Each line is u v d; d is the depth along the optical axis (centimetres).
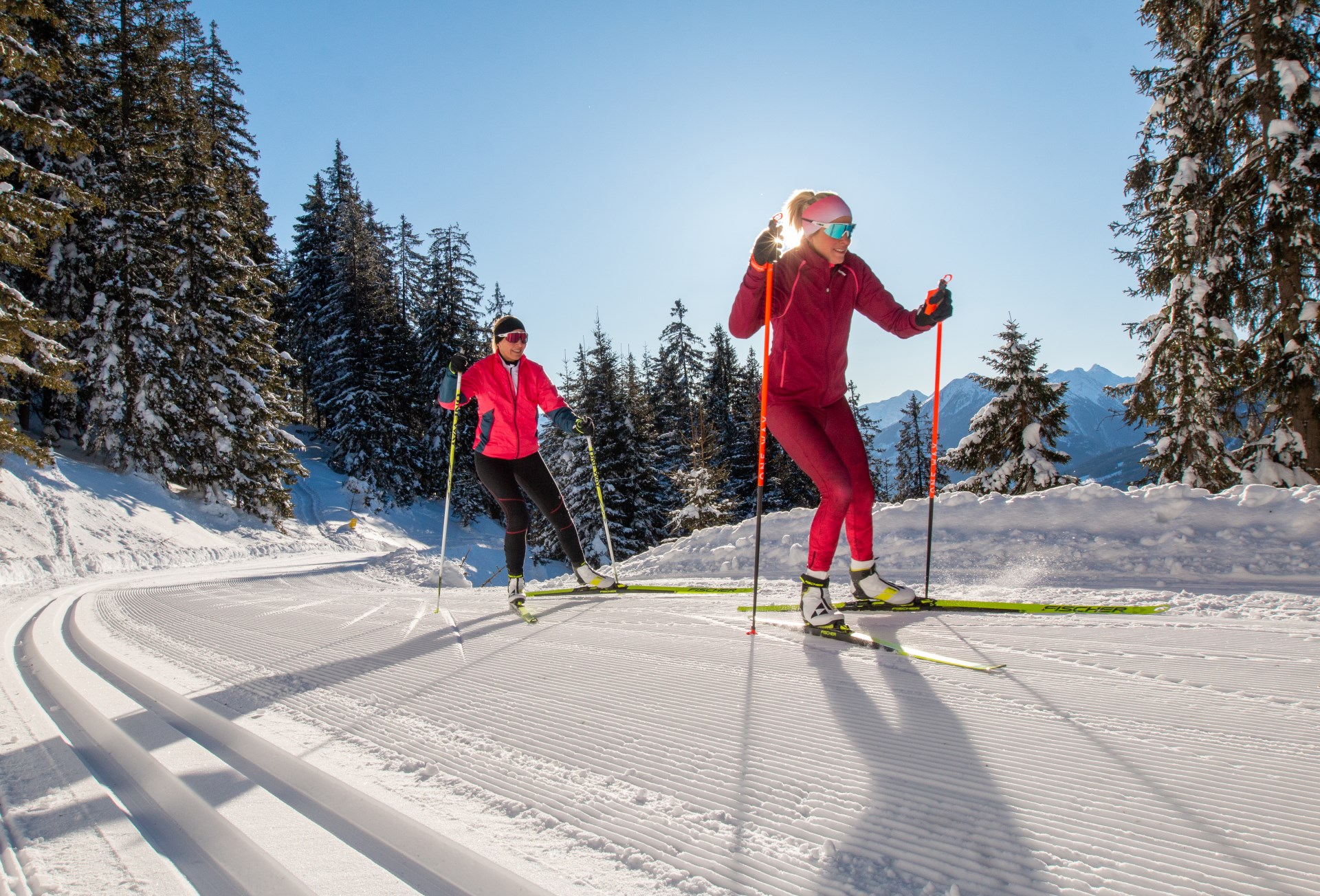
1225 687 212
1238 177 1133
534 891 129
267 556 2041
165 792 191
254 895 138
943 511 589
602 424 2769
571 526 511
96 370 2006
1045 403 1903
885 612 345
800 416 315
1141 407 1284
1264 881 117
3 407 1242
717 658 279
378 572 1259
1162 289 1276
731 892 125
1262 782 152
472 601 516
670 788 167
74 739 242
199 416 2217
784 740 191
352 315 3681
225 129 3070
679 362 4753
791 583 512
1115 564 460
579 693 245
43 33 1805
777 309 321
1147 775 158
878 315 332
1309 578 394
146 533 1784
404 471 3606
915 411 4638
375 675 291
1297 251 1077
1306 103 1050
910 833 140
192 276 2247
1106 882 119
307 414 4644
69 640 442
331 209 4400
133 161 2059
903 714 204
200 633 428
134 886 141
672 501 3111
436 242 3975
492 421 482
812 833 143
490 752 198
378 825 164
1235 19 1130
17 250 1195
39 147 1864
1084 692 214
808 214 309
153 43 2077
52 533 1514
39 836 164
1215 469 1159
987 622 311
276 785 191
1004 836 136
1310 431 1102
